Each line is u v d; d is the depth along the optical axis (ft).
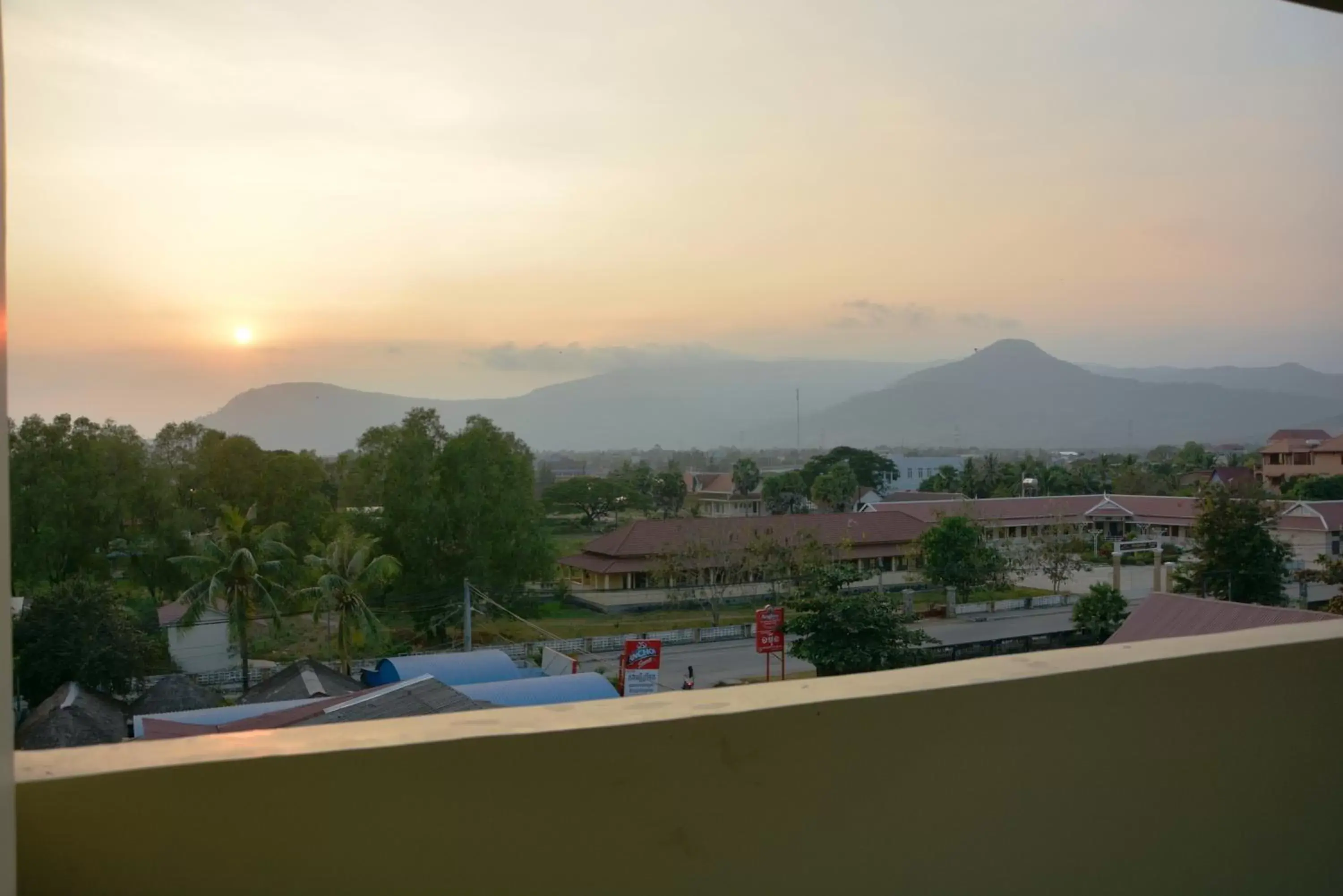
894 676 4.10
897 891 3.88
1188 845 4.50
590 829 3.41
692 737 3.53
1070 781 4.22
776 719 3.67
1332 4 5.92
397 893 3.18
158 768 2.93
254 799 3.03
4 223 2.36
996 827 4.07
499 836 3.29
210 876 2.99
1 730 2.33
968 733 4.01
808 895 3.73
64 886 2.84
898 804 3.88
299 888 3.07
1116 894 4.33
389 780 3.16
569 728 3.37
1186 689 4.48
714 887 3.58
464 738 3.25
